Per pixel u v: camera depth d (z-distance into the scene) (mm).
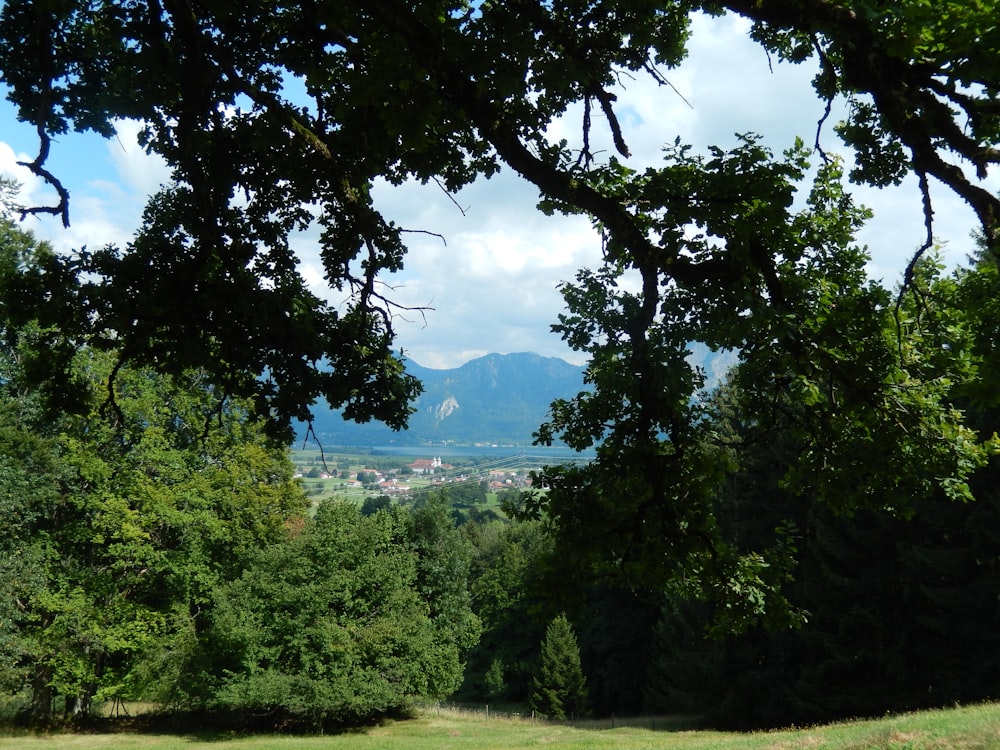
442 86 6609
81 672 31469
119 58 8695
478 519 121750
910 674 29484
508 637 61062
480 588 62531
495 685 58969
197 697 33500
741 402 8836
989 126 6227
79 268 8336
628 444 7613
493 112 6859
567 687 47719
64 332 8484
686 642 39250
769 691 34156
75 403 8758
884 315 8039
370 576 36156
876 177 8805
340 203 9766
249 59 9055
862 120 8750
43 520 33094
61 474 30125
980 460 8312
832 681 31469
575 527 7523
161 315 8305
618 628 48750
